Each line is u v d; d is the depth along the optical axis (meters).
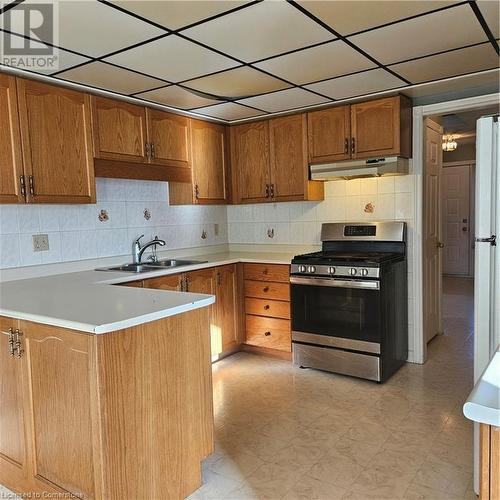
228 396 3.04
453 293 6.41
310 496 1.95
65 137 2.81
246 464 2.21
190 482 1.99
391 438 2.42
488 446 0.90
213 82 2.86
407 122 3.42
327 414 2.74
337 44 2.29
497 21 2.07
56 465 1.79
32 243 2.92
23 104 2.59
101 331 1.58
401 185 3.60
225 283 3.78
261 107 3.55
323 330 3.44
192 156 3.75
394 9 1.92
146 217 3.73
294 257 3.60
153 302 1.97
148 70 2.60
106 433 1.63
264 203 4.19
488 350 1.86
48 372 1.77
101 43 2.19
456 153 7.73
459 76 2.91
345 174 3.49
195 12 1.88
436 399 2.92
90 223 3.29
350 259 3.36
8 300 2.08
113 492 1.66
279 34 2.14
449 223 7.92
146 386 1.78
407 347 3.66
